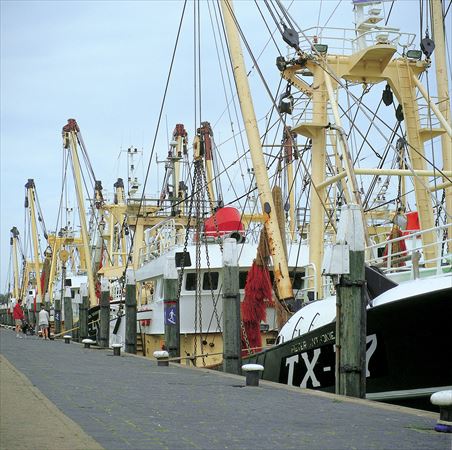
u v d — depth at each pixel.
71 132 53.91
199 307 26.31
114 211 50.22
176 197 41.19
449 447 8.51
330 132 26.12
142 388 14.75
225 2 23.91
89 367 20.69
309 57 23.42
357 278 14.52
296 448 8.21
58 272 77.44
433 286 14.84
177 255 27.91
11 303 92.62
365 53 22.98
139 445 8.02
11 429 8.55
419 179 21.25
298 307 23.05
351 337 14.42
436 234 23.05
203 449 7.95
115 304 42.41
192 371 20.52
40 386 14.06
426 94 23.20
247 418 10.63
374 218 34.94
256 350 22.91
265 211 22.81
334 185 29.56
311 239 23.20
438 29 25.22
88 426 9.23
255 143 23.19
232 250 21.14
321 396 14.08
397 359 15.42
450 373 14.91
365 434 9.39
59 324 56.75
